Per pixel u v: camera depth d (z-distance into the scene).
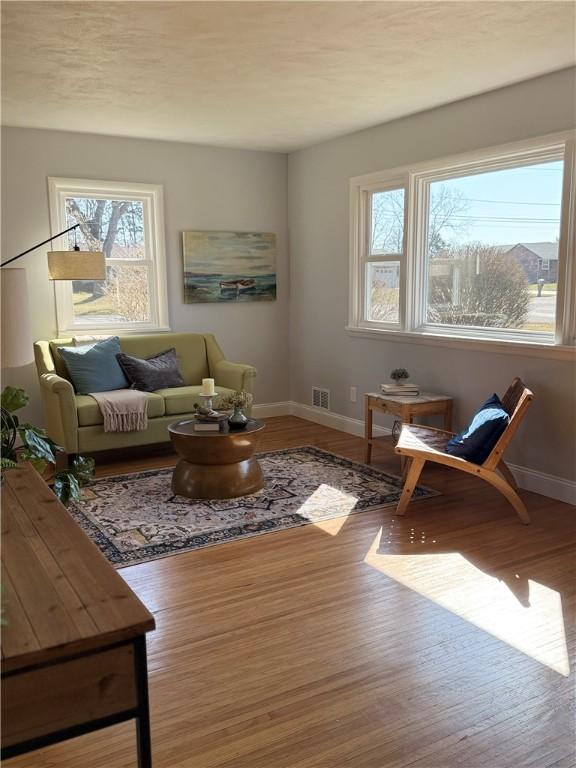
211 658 2.26
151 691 2.08
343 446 5.09
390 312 5.09
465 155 4.13
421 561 3.02
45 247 5.00
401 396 4.46
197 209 5.62
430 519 3.54
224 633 2.42
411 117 4.55
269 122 4.72
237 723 1.92
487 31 2.92
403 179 4.68
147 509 3.68
